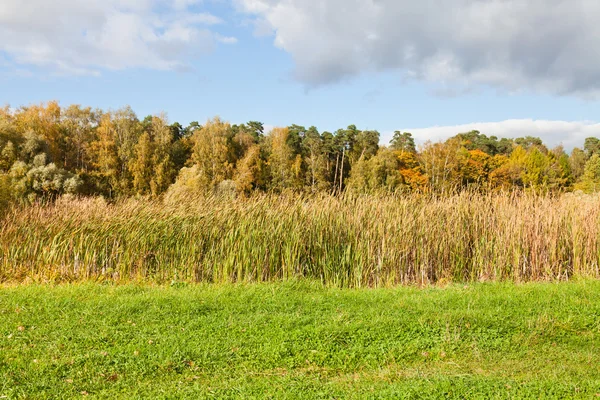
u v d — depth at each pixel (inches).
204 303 345.4
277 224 475.8
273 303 353.7
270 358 250.5
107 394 206.8
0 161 1429.6
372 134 2220.7
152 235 477.4
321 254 462.3
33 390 207.8
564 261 485.4
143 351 251.8
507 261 468.1
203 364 241.9
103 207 550.3
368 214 478.6
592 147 2829.7
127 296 364.5
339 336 278.7
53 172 1428.4
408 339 278.1
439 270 471.2
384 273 454.6
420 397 200.4
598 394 203.2
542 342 281.0
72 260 482.6
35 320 301.4
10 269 474.0
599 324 306.0
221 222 477.4
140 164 1972.2
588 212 502.6
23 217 514.3
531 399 198.4
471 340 279.0
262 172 1941.4
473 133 2768.2
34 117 2073.1
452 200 516.4
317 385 217.8
